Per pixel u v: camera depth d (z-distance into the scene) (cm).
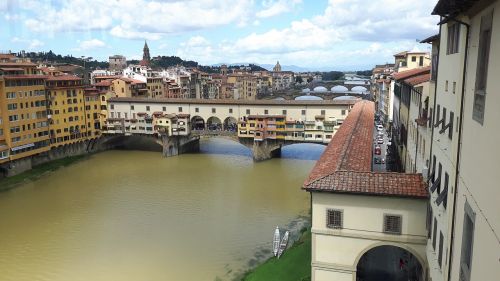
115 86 13938
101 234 5947
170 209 6962
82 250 5450
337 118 10838
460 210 1806
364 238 3219
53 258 5250
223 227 6144
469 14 1712
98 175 9331
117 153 12006
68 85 11169
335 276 3353
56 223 6400
